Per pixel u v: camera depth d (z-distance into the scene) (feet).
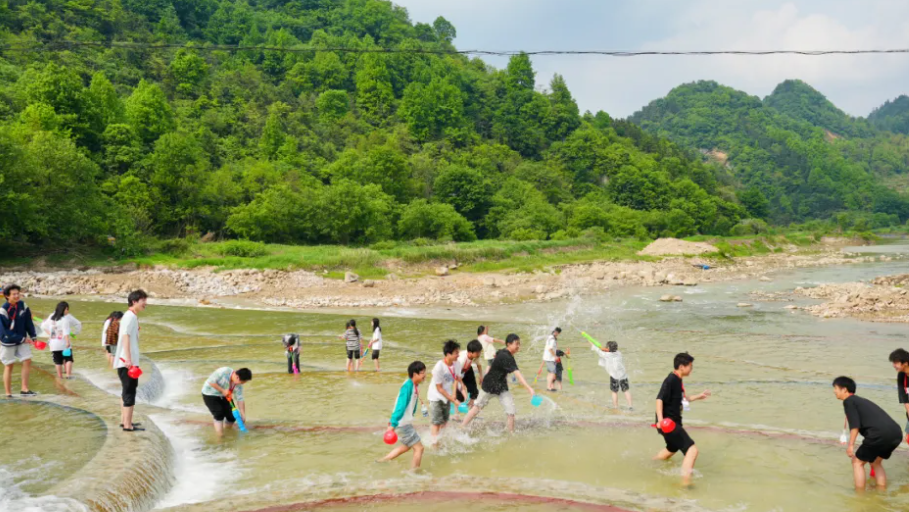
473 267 166.40
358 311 107.76
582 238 227.40
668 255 199.11
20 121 170.81
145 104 219.82
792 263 200.75
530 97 434.30
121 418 33.71
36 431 33.32
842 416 42.16
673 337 77.92
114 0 349.20
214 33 411.34
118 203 163.02
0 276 126.82
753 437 36.22
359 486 28.60
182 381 53.62
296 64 385.09
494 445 34.81
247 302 118.11
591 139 403.54
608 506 26.25
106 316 93.97
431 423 34.58
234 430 37.86
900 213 612.70
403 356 66.74
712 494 27.86
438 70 417.08
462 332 83.66
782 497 27.48
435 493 27.71
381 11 489.26
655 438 36.09
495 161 336.29
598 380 54.54
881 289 107.04
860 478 28.14
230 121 279.08
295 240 198.80
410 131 352.08
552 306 112.88
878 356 63.46
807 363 60.80
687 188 367.25
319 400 46.39
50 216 136.87
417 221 215.10
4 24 287.48
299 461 32.58
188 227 180.34
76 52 288.71
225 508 26.30
